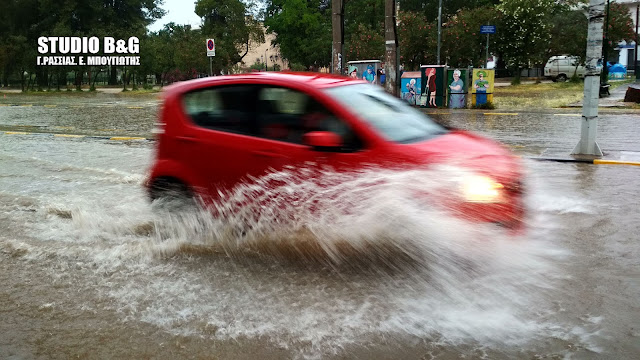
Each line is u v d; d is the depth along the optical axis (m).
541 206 6.50
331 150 4.48
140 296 4.07
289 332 3.46
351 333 3.42
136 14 69.69
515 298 3.87
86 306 3.92
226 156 5.06
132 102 30.30
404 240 4.31
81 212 6.29
